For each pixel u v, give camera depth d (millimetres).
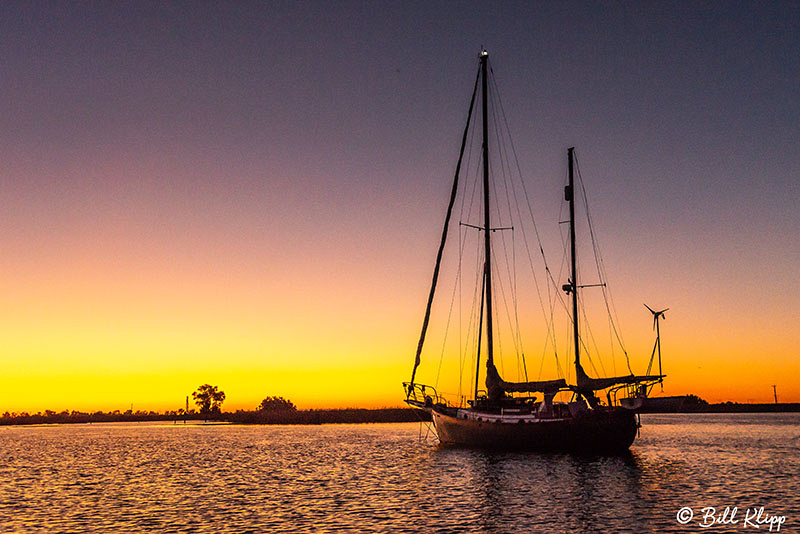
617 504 37688
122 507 38844
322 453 76812
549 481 46938
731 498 39531
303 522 33531
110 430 177625
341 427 176750
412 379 69938
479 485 45469
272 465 62969
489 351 65375
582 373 60000
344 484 47500
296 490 44875
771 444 85250
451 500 39562
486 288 67312
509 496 40625
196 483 49781
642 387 57594
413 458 65875
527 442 59875
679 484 45156
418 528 31844
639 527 31844
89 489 47062
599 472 51562
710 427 150875
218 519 34656
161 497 42656
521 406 62594
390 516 34812
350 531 31328
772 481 46594
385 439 107125
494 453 61625
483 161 69188
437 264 70438
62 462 70062
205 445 96875
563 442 58438
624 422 57344
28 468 63406
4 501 41625
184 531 31922
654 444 86062
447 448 67562
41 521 34812
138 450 88000
